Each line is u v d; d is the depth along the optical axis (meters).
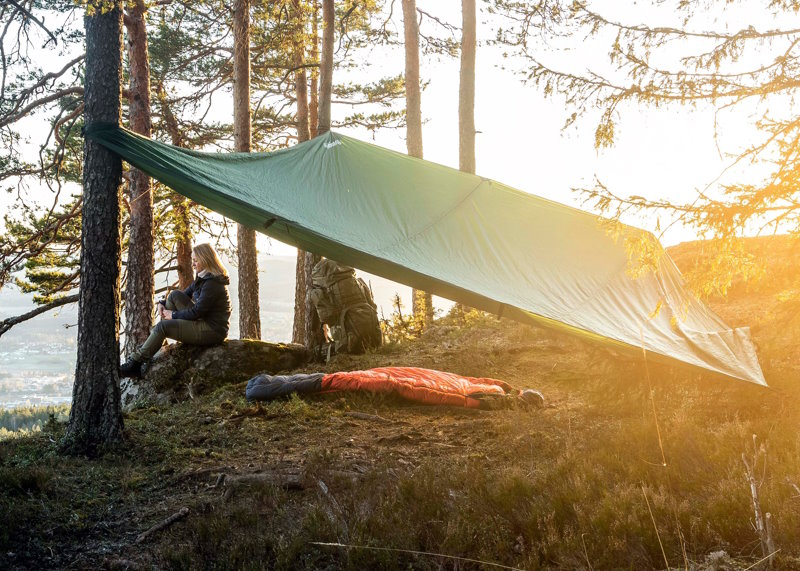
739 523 3.29
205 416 6.88
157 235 16.88
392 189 7.64
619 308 6.57
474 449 5.56
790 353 6.59
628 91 4.18
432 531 3.71
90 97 5.75
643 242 3.88
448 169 8.30
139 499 4.71
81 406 5.59
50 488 4.66
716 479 3.95
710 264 3.85
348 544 3.62
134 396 8.34
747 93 3.97
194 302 8.55
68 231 17.11
